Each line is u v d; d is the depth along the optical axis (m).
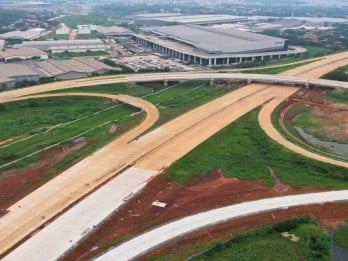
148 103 151.50
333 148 119.56
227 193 88.19
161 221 77.25
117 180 91.88
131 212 80.69
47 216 77.81
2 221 76.25
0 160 105.31
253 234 74.38
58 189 88.06
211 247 70.56
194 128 124.56
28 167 103.12
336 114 145.00
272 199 85.19
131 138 116.50
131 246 70.00
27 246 69.31
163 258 67.81
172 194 87.75
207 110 141.12
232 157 106.38
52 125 136.38
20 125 135.38
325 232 76.75
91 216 78.00
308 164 102.38
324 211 81.88
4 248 68.62
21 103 153.25
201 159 104.56
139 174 95.06
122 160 102.19
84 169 97.44
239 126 127.19
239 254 69.94
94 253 68.50
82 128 132.00
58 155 110.56
